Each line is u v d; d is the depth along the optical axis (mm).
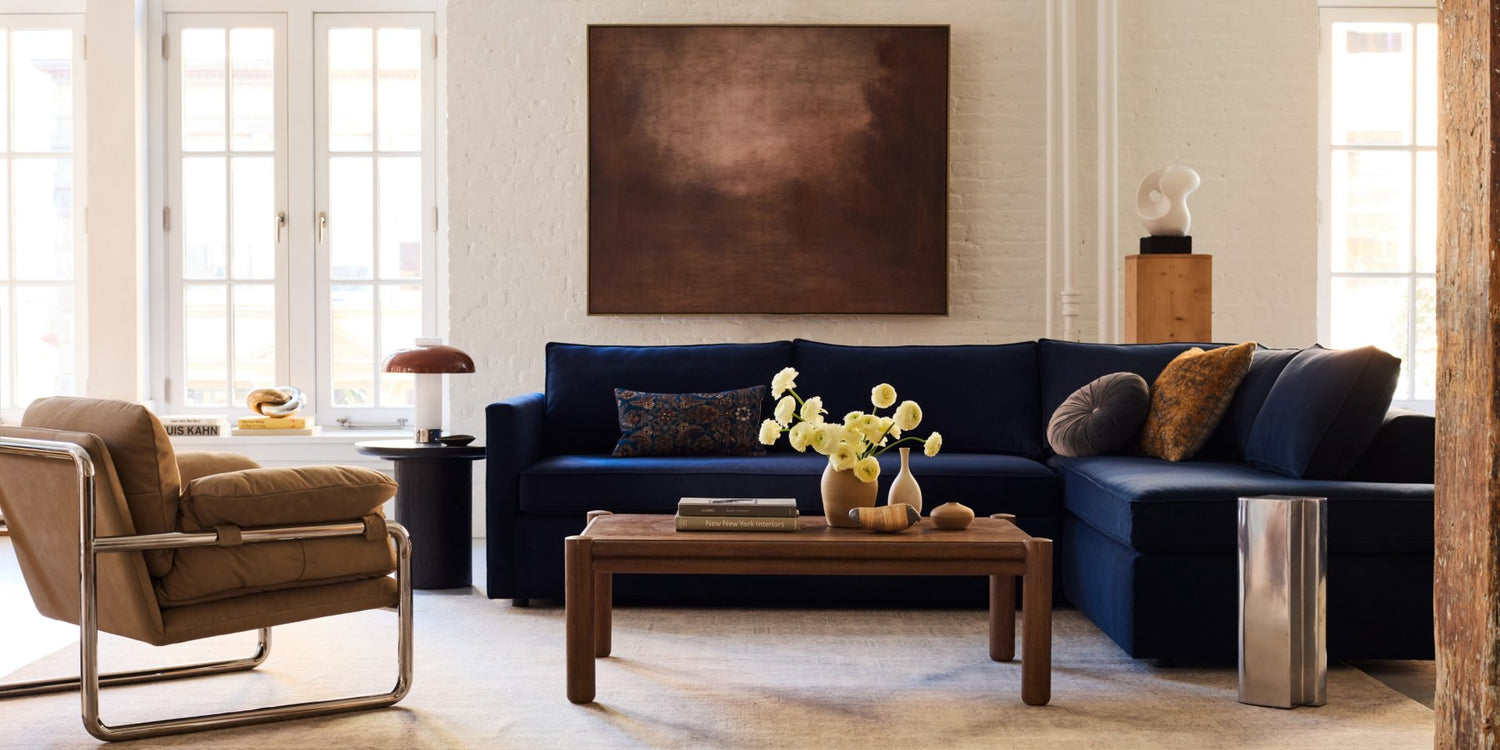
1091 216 5660
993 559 2816
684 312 5574
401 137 5895
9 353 5922
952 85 5633
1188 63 5637
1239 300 5668
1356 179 5863
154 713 2740
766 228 5570
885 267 5570
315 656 3314
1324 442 3270
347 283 5914
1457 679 1918
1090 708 2797
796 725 2660
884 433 3057
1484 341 1836
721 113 5551
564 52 5609
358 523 2715
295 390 5676
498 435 4008
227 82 5879
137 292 5762
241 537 2527
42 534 2650
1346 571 3049
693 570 2826
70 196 5914
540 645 3451
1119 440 4039
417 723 2678
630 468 3988
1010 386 4574
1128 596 3125
